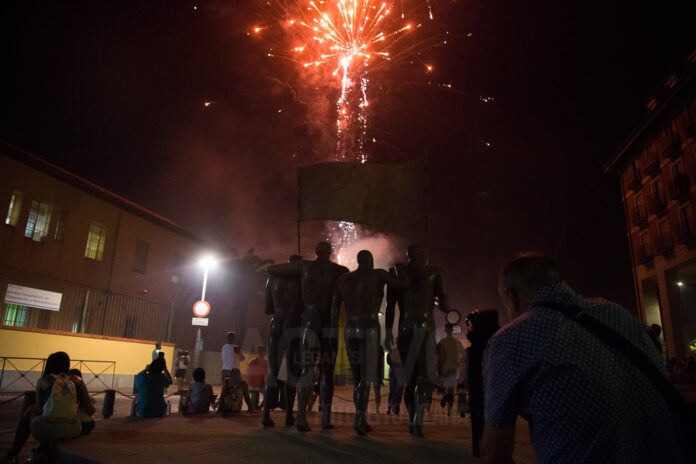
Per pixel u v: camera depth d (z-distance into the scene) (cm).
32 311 1897
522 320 179
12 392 1459
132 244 2572
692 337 3394
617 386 161
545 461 163
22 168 1962
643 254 3719
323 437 578
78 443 534
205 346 2798
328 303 683
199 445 516
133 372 2005
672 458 159
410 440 560
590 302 187
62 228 2148
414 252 665
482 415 414
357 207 794
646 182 3656
